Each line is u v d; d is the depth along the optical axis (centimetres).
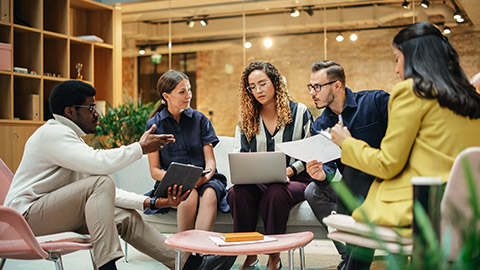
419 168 159
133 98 749
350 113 260
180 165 229
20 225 180
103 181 220
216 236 217
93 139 571
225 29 721
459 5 621
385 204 164
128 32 751
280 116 293
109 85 688
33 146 229
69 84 237
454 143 158
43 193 228
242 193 272
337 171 303
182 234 219
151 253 242
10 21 531
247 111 297
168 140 241
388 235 154
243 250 189
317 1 682
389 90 650
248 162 265
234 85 720
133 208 243
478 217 90
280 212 266
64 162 225
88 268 315
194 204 284
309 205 276
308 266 315
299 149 231
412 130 160
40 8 569
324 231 281
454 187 139
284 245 195
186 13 736
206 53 730
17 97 573
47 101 595
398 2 648
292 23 693
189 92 309
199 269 247
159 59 747
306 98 686
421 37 167
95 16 692
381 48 654
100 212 215
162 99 313
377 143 255
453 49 167
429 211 128
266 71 291
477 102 161
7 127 531
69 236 208
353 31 666
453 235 136
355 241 165
